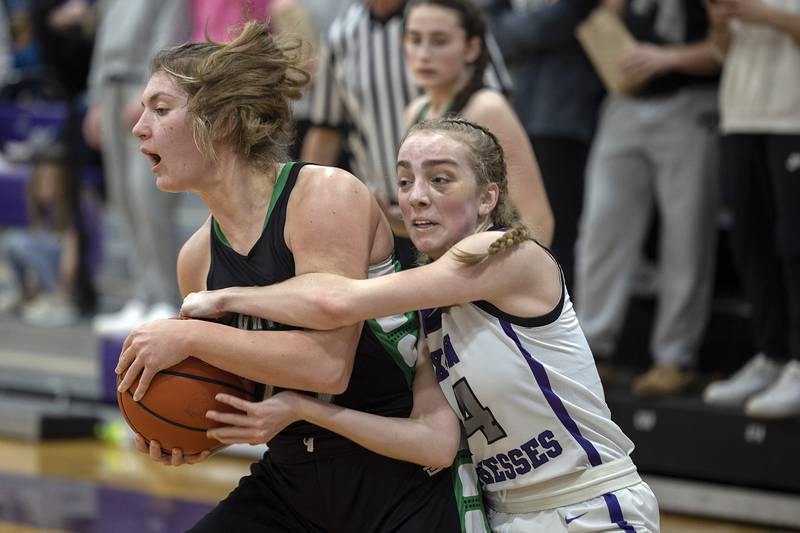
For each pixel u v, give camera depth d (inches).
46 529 323.9
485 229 184.9
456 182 178.9
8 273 612.7
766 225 346.6
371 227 184.7
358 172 327.3
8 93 570.3
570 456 179.9
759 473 340.2
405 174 182.2
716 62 364.2
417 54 258.8
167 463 182.5
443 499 186.1
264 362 173.0
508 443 181.9
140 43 481.7
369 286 172.4
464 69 261.9
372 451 185.6
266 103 181.3
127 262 602.2
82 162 532.7
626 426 362.3
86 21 564.1
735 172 346.0
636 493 183.3
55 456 422.6
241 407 173.8
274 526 193.9
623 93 374.9
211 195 182.7
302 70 188.1
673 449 354.0
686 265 372.8
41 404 473.7
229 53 178.7
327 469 189.3
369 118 315.6
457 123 184.4
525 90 392.5
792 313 335.3
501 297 177.6
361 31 315.0
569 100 386.9
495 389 178.7
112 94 482.0
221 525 190.1
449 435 182.9
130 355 175.5
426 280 172.7
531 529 183.2
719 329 405.1
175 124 176.9
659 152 373.4
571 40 387.2
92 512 343.3
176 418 174.6
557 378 178.7
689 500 347.9
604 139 384.2
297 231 179.9
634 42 375.9
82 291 541.6
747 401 350.3
